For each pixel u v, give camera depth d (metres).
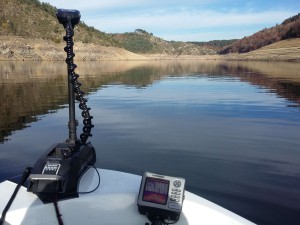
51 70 33.66
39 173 2.06
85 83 21.67
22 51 64.94
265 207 3.84
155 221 2.08
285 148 6.28
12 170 5.02
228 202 3.98
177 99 13.71
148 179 2.15
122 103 12.66
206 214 2.11
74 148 2.27
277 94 14.70
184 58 135.75
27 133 7.45
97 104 12.41
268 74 28.47
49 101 12.53
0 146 6.39
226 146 6.40
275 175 4.86
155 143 6.62
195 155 5.83
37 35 73.75
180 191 2.08
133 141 6.79
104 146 6.41
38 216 2.02
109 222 2.20
